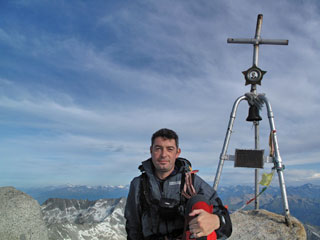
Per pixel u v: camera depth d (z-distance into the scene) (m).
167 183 2.78
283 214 7.11
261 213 7.38
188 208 2.21
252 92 8.02
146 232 2.83
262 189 7.32
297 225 6.32
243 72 8.14
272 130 7.24
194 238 1.99
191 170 2.92
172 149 2.78
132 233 3.09
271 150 7.20
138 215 2.95
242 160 7.43
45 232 4.42
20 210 4.12
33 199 4.46
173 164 2.82
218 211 2.57
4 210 4.02
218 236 2.39
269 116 7.41
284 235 6.07
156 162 2.77
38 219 4.32
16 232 3.98
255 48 8.19
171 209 2.66
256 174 8.25
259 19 8.14
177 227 2.71
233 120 7.93
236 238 6.33
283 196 6.72
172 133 2.81
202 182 2.84
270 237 6.14
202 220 1.91
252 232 6.39
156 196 2.79
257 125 8.45
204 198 2.25
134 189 3.02
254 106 8.14
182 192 2.71
